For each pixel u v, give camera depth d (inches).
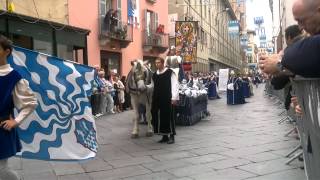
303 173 239.6
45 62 206.4
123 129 454.9
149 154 307.4
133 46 975.6
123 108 730.2
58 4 697.6
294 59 98.7
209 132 416.2
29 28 563.5
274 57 112.7
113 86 687.1
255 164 265.7
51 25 605.9
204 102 558.3
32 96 163.9
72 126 212.4
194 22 1023.6
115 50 885.2
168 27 1195.3
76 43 672.4
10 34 531.8
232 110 679.1
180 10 1312.7
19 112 161.9
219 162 274.2
